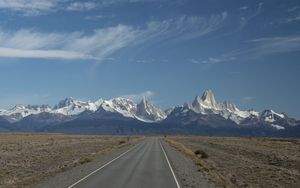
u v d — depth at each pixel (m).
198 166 50.38
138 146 115.38
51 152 77.50
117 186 30.73
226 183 33.41
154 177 37.38
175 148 101.81
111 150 87.50
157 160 59.53
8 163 53.22
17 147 90.69
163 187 30.61
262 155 77.06
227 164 58.12
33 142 122.00
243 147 107.88
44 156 66.75
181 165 51.22
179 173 41.22
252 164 58.44
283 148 103.25
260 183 38.03
